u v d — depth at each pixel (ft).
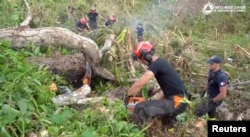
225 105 19.90
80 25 28.30
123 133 11.81
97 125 12.21
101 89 17.52
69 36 16.39
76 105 14.44
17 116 10.99
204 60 27.22
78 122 11.77
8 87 11.53
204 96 17.07
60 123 11.64
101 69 17.63
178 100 13.21
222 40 34.53
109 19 31.01
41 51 19.20
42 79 14.34
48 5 31.01
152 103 13.10
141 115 13.05
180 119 14.71
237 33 38.73
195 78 23.21
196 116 16.03
